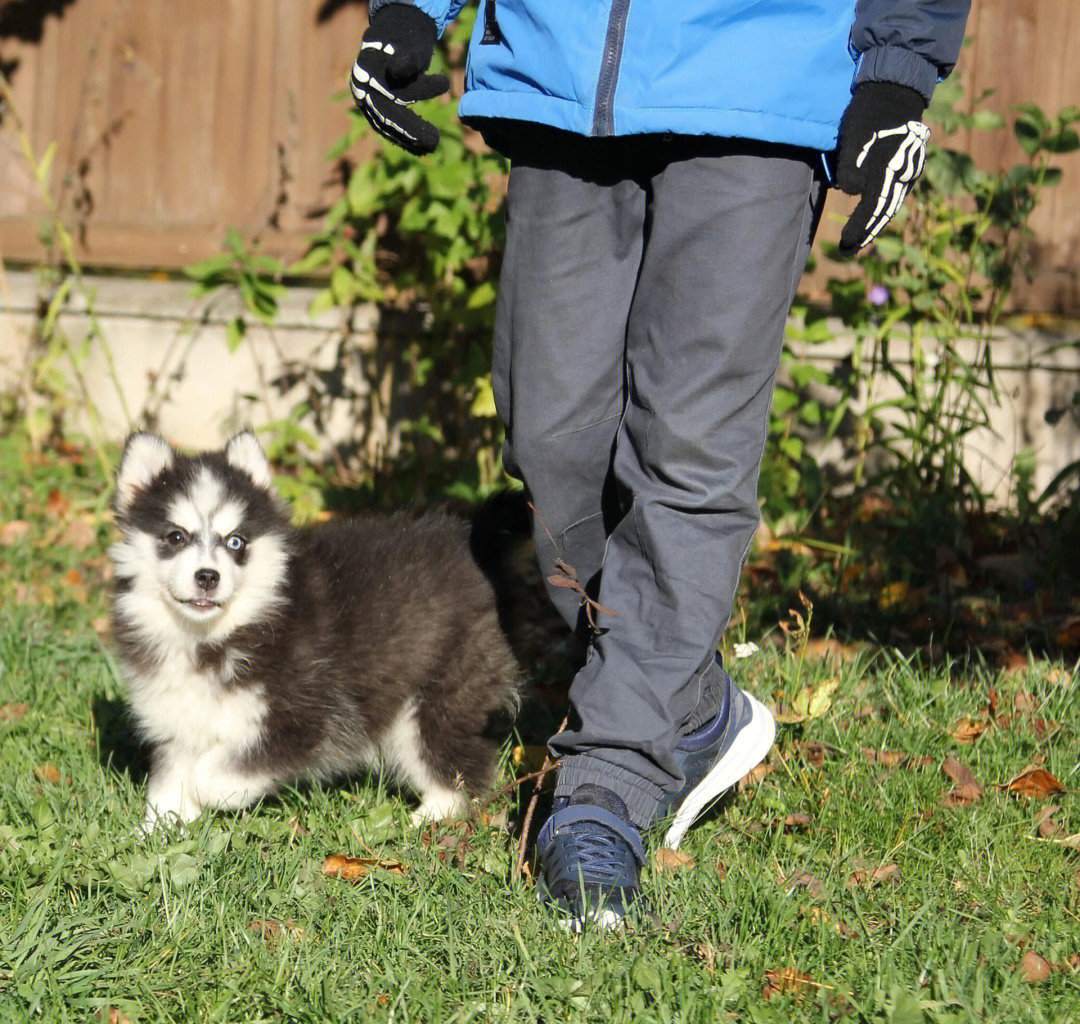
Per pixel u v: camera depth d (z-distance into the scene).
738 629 4.06
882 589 4.52
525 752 3.28
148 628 3.08
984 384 5.13
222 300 6.08
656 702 2.41
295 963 2.21
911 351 5.25
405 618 3.21
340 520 3.77
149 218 6.31
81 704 3.53
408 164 5.04
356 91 2.64
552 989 2.10
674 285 2.39
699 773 2.68
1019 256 5.15
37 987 2.09
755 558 4.84
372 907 2.42
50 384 6.07
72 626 4.21
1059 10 5.47
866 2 2.38
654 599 2.46
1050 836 2.77
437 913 2.40
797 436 5.57
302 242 6.11
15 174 6.43
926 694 3.53
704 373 2.38
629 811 2.43
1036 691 3.61
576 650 2.83
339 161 6.04
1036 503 4.98
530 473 2.62
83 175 6.37
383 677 3.19
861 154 2.32
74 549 4.89
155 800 3.01
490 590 3.31
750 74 2.29
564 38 2.35
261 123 6.11
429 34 2.63
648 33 2.29
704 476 2.42
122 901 2.42
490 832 2.84
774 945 2.27
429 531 3.46
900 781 2.97
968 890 2.54
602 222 2.51
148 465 3.30
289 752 3.06
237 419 5.95
